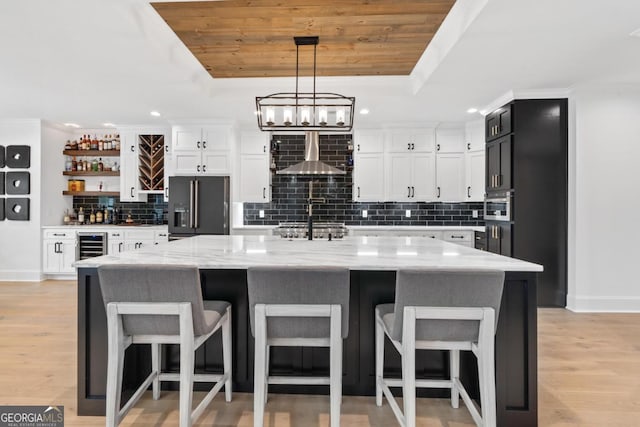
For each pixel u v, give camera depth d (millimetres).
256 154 5500
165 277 1663
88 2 2203
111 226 5273
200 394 2242
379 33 2893
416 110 4617
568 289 3947
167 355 2297
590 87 3771
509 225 4043
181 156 5199
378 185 5469
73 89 3797
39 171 5176
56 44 2740
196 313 1697
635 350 2871
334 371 1663
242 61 3459
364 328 2189
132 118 5055
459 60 3031
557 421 1958
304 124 2822
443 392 2217
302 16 2643
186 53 3303
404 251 2336
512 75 3406
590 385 2334
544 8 2211
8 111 4715
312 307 1665
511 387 1916
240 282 2213
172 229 5047
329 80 3941
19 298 4293
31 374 2430
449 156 5398
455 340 1657
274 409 2072
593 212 3842
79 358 2008
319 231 3727
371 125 5426
